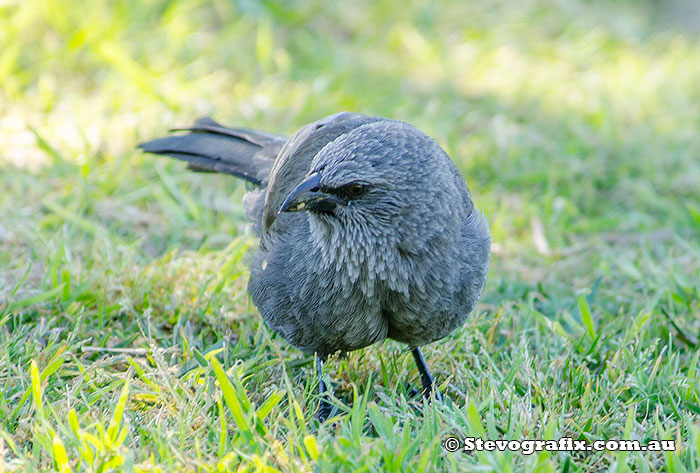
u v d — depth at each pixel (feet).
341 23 54.24
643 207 41.32
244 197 30.53
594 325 30.78
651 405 25.59
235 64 48.21
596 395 25.54
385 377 26.96
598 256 36.22
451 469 20.57
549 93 50.83
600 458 22.58
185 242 35.55
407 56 52.70
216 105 44.55
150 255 34.32
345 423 22.75
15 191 36.14
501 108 48.44
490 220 38.55
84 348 26.63
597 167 43.14
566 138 46.11
